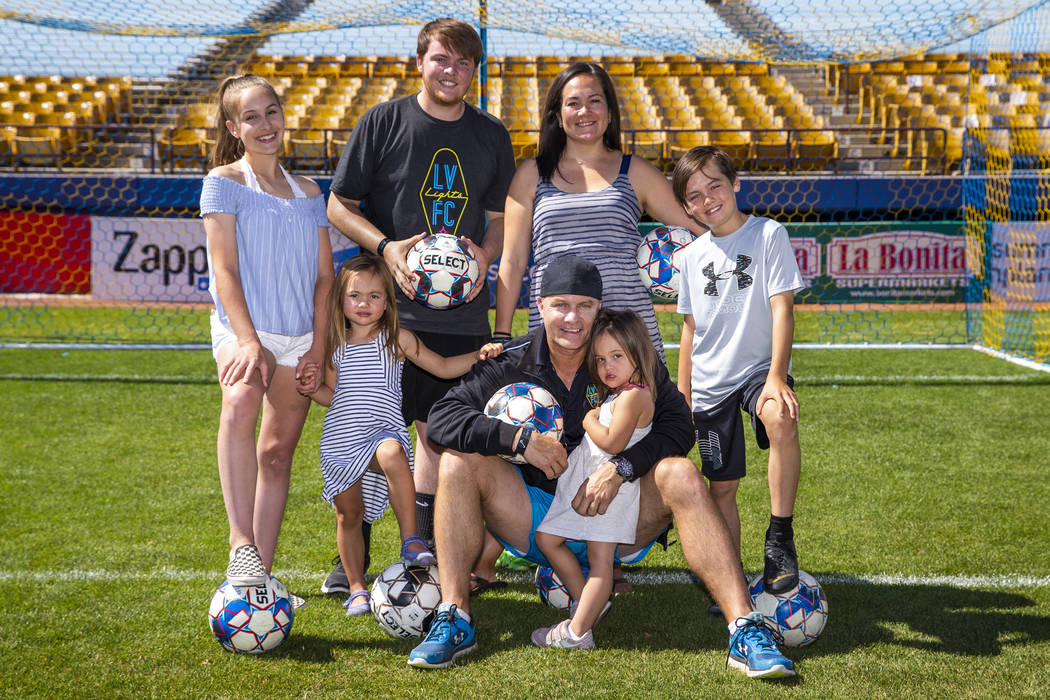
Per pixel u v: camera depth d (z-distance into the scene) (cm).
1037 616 305
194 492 461
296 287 317
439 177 349
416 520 336
